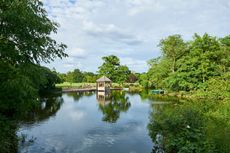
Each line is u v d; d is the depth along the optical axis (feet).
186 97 114.93
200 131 33.32
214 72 107.55
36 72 30.19
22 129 53.36
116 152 39.75
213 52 109.09
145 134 50.88
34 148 40.73
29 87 28.86
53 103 106.73
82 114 77.30
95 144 44.01
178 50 143.84
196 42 114.01
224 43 122.62
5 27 25.64
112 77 266.77
